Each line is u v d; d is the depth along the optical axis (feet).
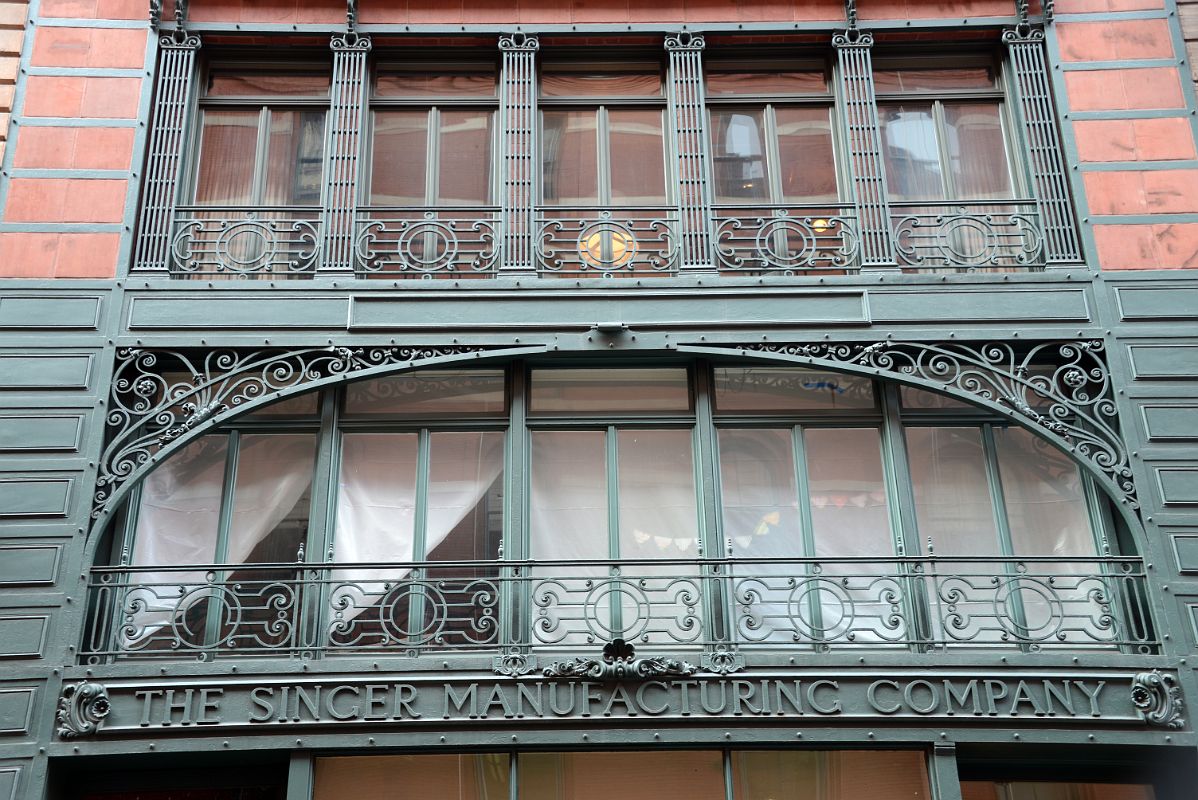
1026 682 29.89
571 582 32.09
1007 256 34.83
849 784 30.07
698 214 35.68
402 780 30.09
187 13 37.65
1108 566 32.48
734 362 34.42
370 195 37.01
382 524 32.99
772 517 33.17
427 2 38.29
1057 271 34.40
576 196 37.35
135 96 36.09
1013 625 31.83
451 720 29.40
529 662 30.12
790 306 33.78
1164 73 36.81
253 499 33.22
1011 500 33.63
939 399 34.63
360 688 29.68
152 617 31.53
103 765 30.01
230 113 38.01
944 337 33.40
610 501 33.17
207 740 29.17
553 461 33.76
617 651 30.07
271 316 33.37
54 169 34.81
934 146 38.22
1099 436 33.04
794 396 34.58
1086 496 33.53
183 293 33.60
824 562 30.55
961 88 38.88
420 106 38.27
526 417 33.94
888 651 31.27
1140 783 31.58
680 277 34.32
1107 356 33.30
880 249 35.19
